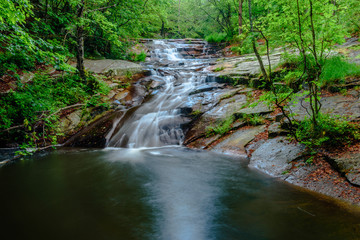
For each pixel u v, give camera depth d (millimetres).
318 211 3041
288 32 4301
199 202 3637
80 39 9195
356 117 4562
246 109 7293
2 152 6746
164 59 17031
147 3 12438
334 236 2533
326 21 3998
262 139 5789
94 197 3895
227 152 5988
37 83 7906
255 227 2873
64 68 5914
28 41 5027
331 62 6559
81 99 8906
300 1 3982
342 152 3938
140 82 11367
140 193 4031
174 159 5918
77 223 3092
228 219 3104
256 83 8539
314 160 4129
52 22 9703
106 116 8844
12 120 7016
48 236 2797
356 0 5836
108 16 12102
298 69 6445
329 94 6074
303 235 2605
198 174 4832
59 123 7988
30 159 6250
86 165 5660
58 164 5773
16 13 4102
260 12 16203
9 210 3480
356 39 9367
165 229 2918
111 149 7238
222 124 7199
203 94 9352
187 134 7516
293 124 5121
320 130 4320
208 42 21750
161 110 8750
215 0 20844
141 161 5867
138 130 7941
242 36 5121
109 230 2916
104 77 10672
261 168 4734
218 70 11555
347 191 3264
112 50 14844
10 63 6871
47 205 3633
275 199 3512
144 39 21672
